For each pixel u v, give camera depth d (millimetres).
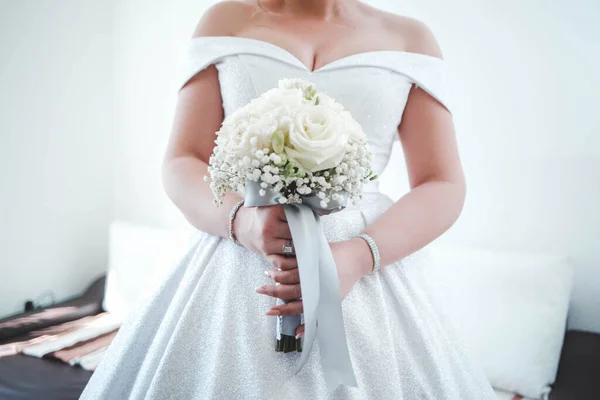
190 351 994
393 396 957
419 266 1205
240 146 829
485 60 2248
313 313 856
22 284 2918
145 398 967
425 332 1057
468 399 1073
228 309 990
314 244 878
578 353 1916
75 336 2395
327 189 875
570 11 2064
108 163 3365
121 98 3316
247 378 936
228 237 1024
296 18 1291
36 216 2973
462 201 1149
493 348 1903
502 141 2223
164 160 1203
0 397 1892
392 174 2402
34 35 2898
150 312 1103
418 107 1236
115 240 2914
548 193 2135
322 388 928
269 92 902
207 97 1233
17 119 2848
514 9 2178
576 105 2070
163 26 3088
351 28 1286
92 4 3191
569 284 1927
